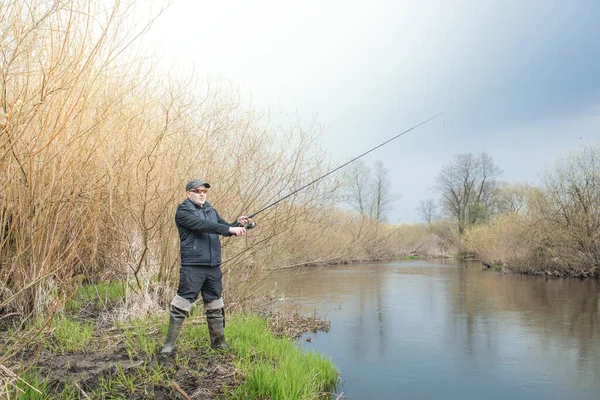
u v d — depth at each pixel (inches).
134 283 277.0
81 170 177.5
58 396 135.8
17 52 142.4
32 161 162.6
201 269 185.9
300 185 322.0
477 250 1168.2
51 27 156.4
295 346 256.5
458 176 2062.0
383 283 651.5
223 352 198.1
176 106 256.2
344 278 730.2
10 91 153.7
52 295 197.2
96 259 274.2
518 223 899.4
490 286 619.8
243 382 168.2
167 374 164.7
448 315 398.6
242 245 322.3
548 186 842.2
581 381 226.4
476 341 305.3
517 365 252.5
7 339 175.8
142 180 246.5
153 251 291.6
